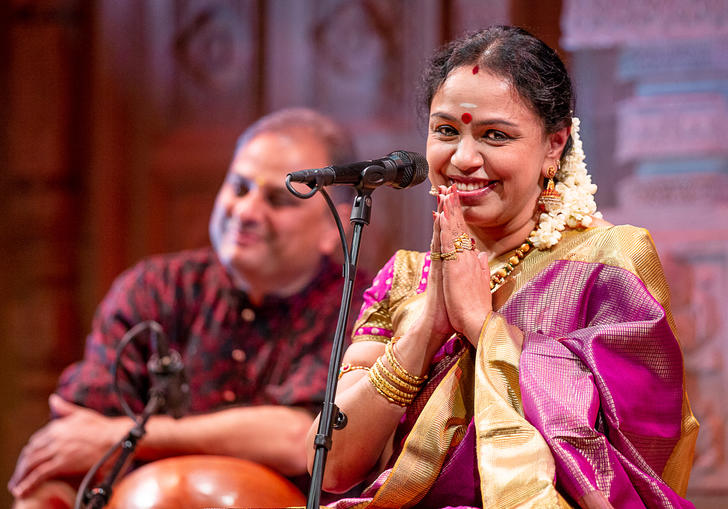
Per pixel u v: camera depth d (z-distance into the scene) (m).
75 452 8.34
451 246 4.97
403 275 5.52
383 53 13.70
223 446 8.15
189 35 14.38
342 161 8.97
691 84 11.53
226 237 8.70
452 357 5.06
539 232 5.15
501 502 4.29
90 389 8.58
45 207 14.50
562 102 5.14
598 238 5.10
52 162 14.51
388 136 13.57
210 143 14.26
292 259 8.60
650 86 11.65
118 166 14.47
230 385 8.62
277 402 8.42
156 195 14.38
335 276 8.88
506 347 4.73
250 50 14.20
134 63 14.46
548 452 4.33
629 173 11.89
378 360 5.10
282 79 14.02
